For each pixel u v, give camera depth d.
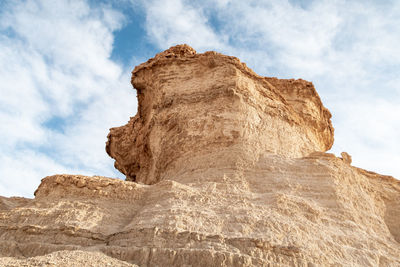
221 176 22.17
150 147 29.09
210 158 23.91
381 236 21.17
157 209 18.67
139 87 34.38
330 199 21.33
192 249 15.66
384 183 27.06
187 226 17.14
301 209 19.80
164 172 26.17
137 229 17.11
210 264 15.02
